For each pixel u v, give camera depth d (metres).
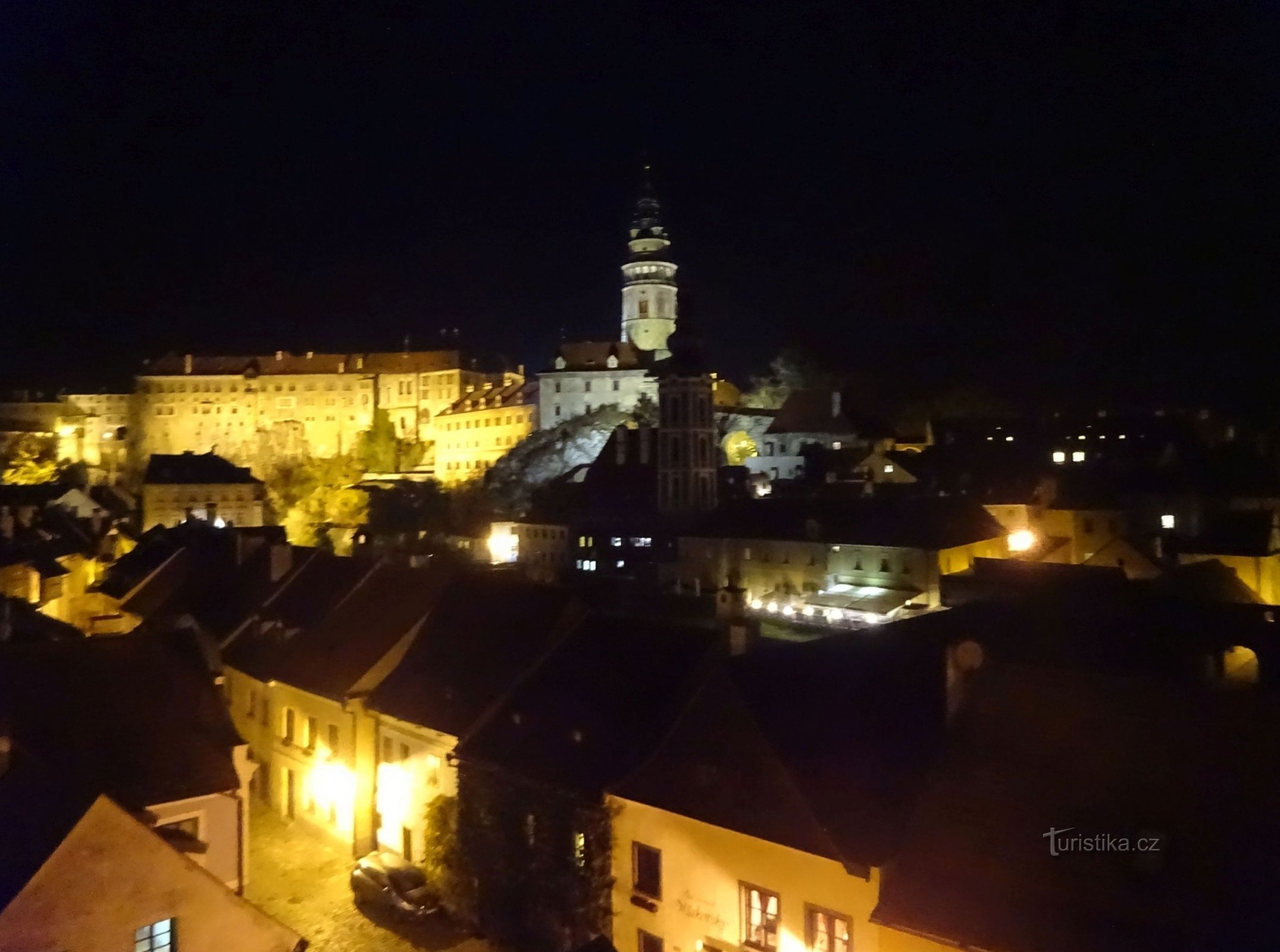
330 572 49.25
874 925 20.72
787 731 24.12
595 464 110.06
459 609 39.94
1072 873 18.39
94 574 77.50
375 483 168.50
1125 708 20.08
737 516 82.06
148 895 20.34
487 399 171.50
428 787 35.81
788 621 67.12
